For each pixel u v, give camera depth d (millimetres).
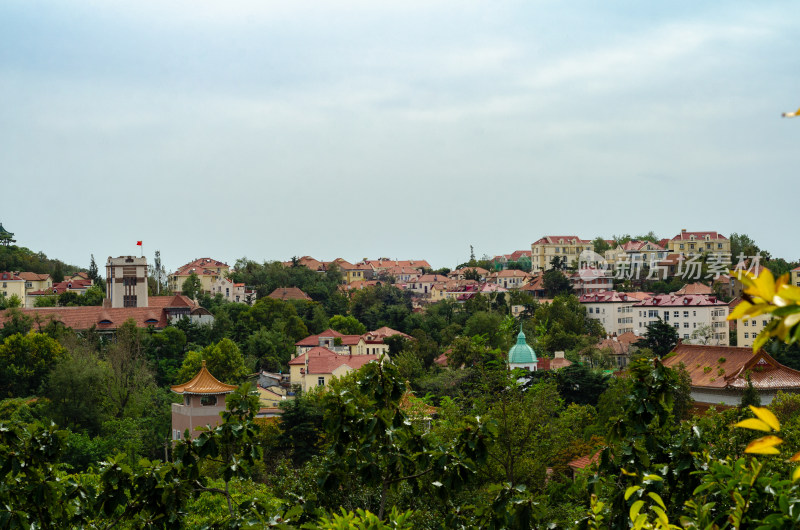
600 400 74562
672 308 198250
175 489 21656
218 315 175125
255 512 20672
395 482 22438
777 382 86250
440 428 41781
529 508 19906
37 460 22156
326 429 22125
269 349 162750
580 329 183000
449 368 117188
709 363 93250
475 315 180125
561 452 49969
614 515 18453
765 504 13742
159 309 172875
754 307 6793
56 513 21719
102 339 158375
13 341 126375
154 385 116688
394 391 22359
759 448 7871
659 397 19297
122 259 178375
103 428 93688
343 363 131125
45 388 115062
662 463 19469
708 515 13539
